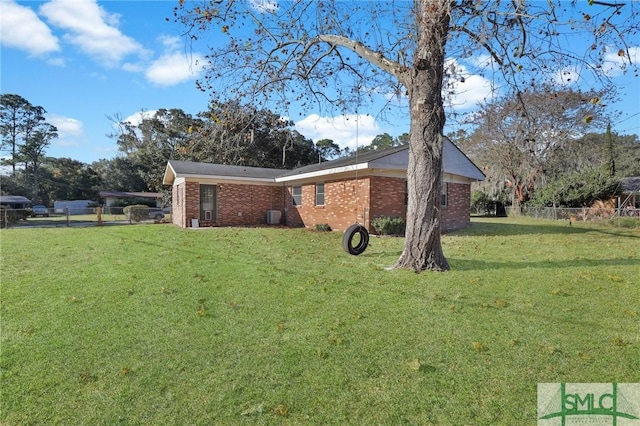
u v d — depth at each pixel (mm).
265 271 6797
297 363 3193
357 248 8953
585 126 24172
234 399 2678
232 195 18328
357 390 2764
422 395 2680
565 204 23609
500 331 3756
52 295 5371
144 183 52375
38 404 2672
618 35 5199
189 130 8398
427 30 6469
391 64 7219
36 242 11398
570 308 4398
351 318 4227
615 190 22375
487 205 31156
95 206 46219
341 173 14758
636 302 4578
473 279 5906
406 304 4695
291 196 18547
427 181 6836
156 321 4270
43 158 54938
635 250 8711
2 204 40281
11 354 3461
